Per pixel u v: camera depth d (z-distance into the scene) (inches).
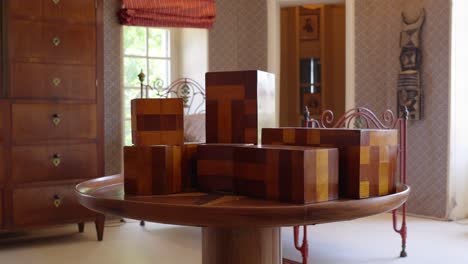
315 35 270.1
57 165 143.3
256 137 48.6
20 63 137.9
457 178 177.2
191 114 191.2
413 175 184.5
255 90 48.6
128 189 45.8
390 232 156.6
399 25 186.1
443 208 177.0
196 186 49.5
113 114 180.9
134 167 45.5
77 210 146.3
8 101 136.4
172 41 204.7
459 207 178.1
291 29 272.1
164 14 186.1
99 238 149.2
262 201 41.0
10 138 136.7
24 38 138.3
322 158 39.8
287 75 274.2
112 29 180.2
